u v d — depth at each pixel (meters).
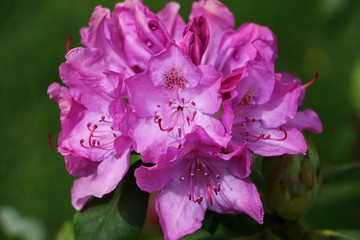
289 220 0.54
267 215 0.54
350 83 1.19
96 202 0.50
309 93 1.20
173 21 0.51
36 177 1.16
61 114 0.48
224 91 0.46
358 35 1.21
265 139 0.48
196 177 0.47
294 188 0.52
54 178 1.16
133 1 0.49
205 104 0.46
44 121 1.21
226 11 0.50
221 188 0.47
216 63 0.50
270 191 0.52
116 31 0.49
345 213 0.92
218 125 0.45
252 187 0.46
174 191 0.47
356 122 0.80
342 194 0.67
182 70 0.46
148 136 0.46
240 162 0.46
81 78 0.47
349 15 0.76
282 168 0.52
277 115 0.48
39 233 0.74
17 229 0.73
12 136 1.21
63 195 1.14
